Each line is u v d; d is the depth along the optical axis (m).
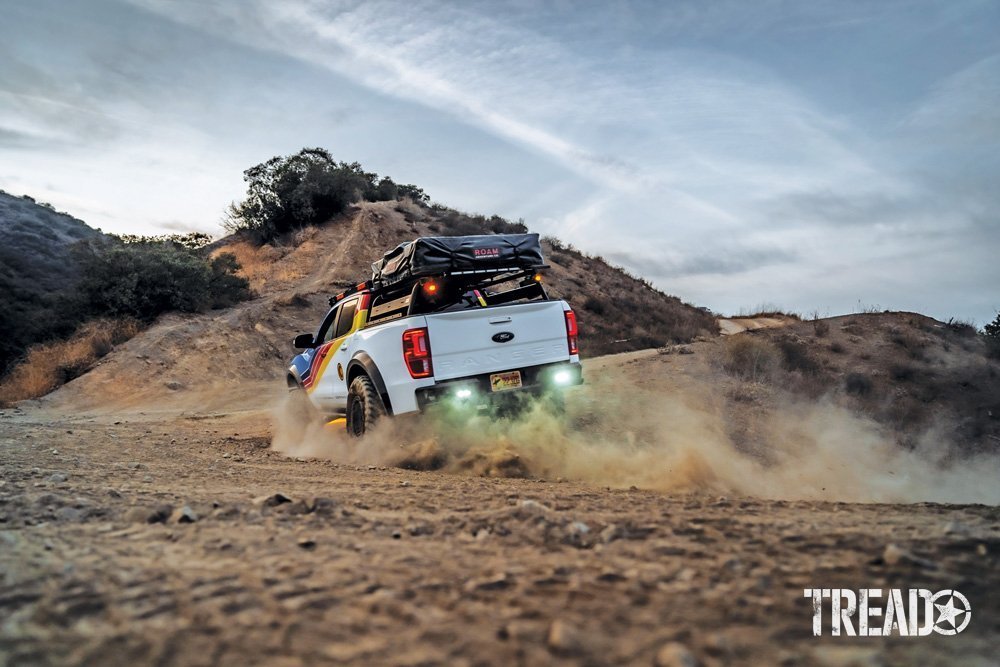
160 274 23.69
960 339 17.34
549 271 36.38
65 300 23.08
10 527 2.86
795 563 2.18
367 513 3.26
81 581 1.91
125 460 6.38
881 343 16.70
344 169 39.53
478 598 1.80
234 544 2.45
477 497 3.92
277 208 37.38
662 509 3.37
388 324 6.89
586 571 2.08
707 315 39.06
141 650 1.42
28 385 18.28
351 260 32.97
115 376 18.98
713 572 2.07
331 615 1.64
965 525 2.75
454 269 6.96
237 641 1.47
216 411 16.08
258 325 23.67
